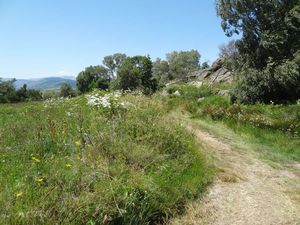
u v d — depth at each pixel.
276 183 6.73
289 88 17.72
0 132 7.18
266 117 12.24
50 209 3.94
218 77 33.47
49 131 6.94
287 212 5.45
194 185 5.77
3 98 76.06
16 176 4.87
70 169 5.01
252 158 8.34
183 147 6.89
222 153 8.46
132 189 4.71
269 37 18.23
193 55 78.25
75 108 9.21
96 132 6.56
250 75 18.19
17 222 3.66
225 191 6.01
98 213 4.14
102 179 4.82
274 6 18.73
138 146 6.22
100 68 89.19
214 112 13.97
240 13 19.30
